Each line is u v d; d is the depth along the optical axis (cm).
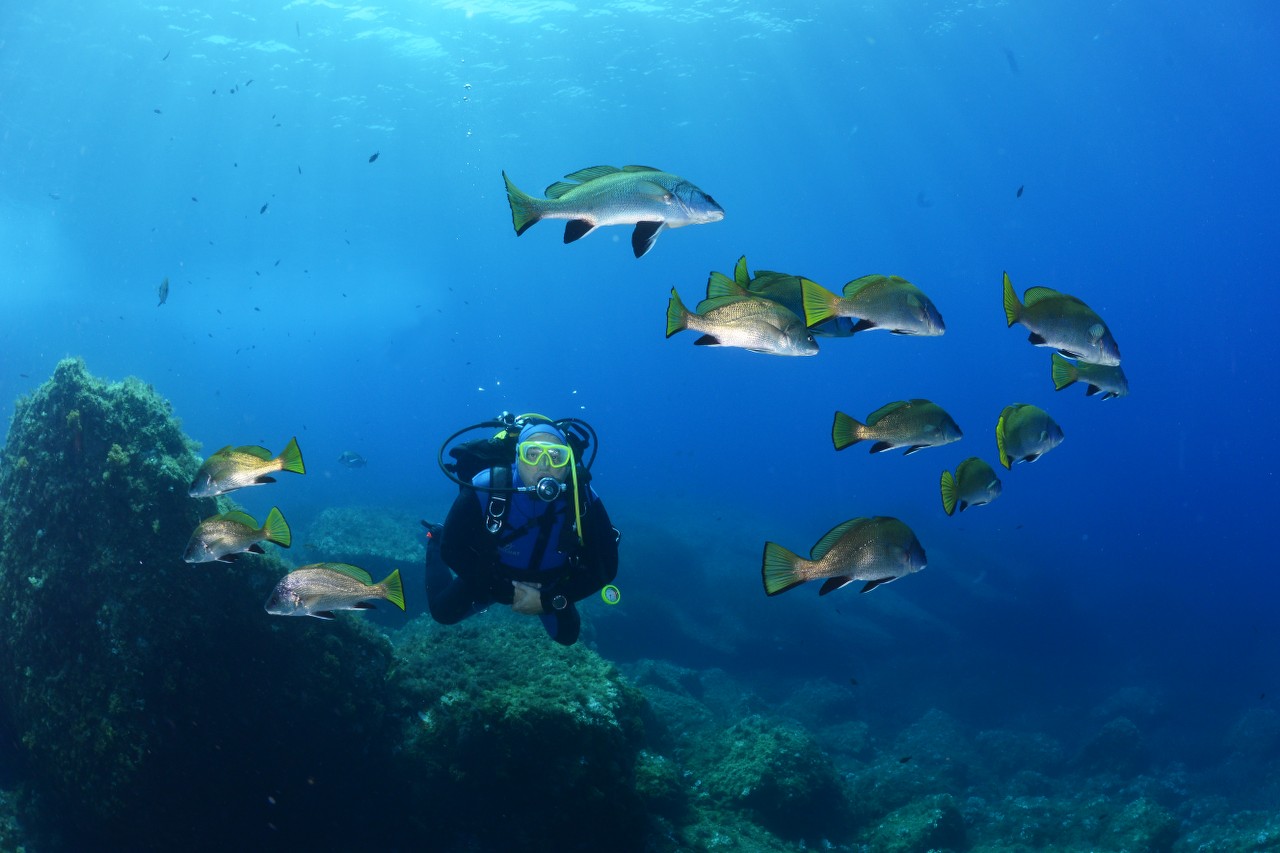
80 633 523
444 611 377
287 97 3516
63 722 513
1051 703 1959
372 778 575
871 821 909
